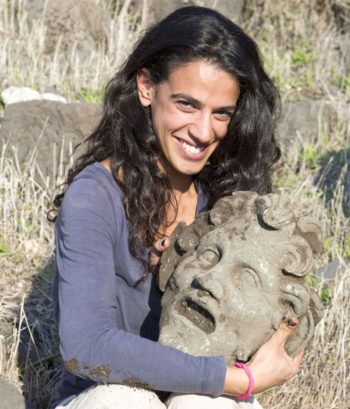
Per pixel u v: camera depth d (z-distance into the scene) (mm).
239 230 3064
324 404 4305
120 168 3402
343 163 6531
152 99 3381
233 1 8789
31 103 5895
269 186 3732
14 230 5430
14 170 5719
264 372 3105
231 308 3016
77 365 3143
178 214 3607
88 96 6875
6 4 7879
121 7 8586
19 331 4312
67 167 5758
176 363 3064
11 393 3895
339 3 8922
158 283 3330
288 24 8766
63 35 7672
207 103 3252
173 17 3322
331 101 7176
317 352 4574
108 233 3322
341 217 5859
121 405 3115
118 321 3492
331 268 5270
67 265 3242
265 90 3541
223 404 3166
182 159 3363
